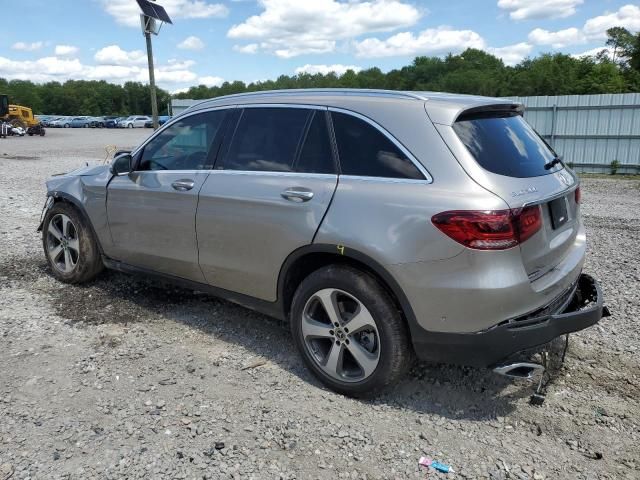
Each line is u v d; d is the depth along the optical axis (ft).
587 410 11.40
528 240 10.23
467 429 10.73
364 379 11.38
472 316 10.07
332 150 11.85
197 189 13.85
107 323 15.24
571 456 9.98
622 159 57.93
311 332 12.03
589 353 13.78
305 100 12.70
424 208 10.24
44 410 10.95
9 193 38.11
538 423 10.96
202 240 13.91
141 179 15.39
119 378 12.28
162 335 14.57
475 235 9.78
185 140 14.79
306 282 11.92
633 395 11.95
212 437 10.24
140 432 10.33
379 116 11.42
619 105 56.85
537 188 10.77
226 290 14.01
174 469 9.36
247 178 12.98
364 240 10.75
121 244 16.28
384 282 10.96
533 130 13.20
